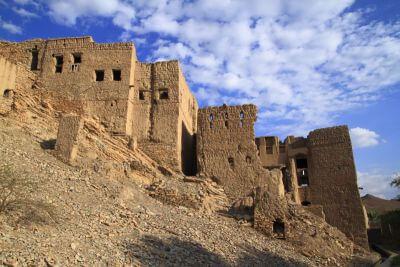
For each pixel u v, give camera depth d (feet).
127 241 51.16
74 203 58.95
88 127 99.71
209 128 121.90
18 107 90.33
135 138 112.98
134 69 127.75
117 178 86.74
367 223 133.39
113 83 122.72
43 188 59.72
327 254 81.15
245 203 94.63
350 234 112.57
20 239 40.63
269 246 75.72
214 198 105.29
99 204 63.10
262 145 133.18
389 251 109.40
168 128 121.08
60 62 130.41
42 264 36.91
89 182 71.61
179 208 84.07
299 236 82.48
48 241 42.52
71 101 105.29
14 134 81.30
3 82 91.40
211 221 80.53
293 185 121.49
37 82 104.06
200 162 118.62
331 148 122.31
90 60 126.11
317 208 105.29
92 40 130.00
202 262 53.52
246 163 116.67
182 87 131.44
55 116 99.71
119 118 118.62
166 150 118.93
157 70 127.54
